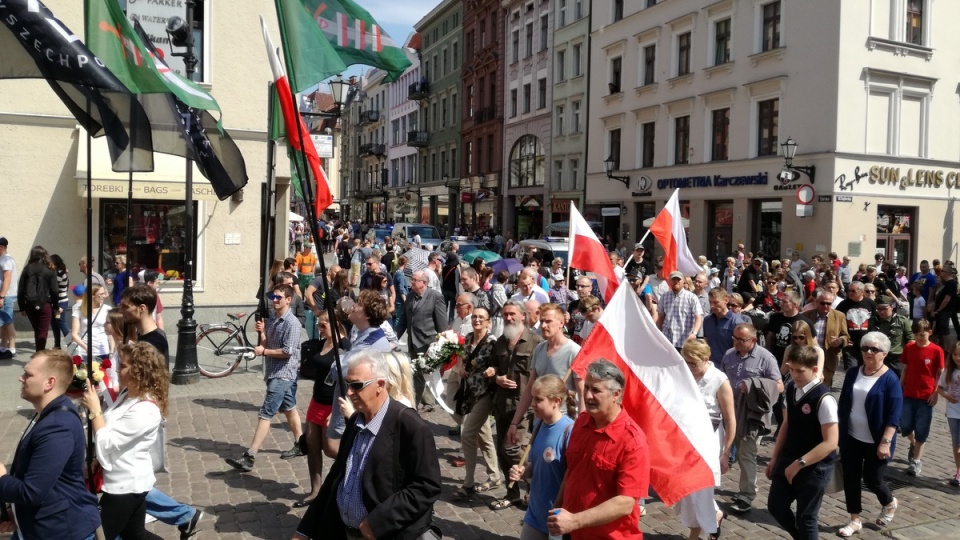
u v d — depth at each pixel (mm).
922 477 8195
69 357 4078
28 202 14797
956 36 26875
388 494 3953
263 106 16391
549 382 4836
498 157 49250
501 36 48531
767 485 7777
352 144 86438
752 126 27594
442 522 6504
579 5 39438
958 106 27062
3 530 4238
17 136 14664
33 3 5070
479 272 14586
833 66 24391
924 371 8109
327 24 7445
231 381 11867
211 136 9844
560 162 42031
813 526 5512
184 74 15445
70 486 3961
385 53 7605
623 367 5250
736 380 7039
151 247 15641
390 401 4105
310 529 4238
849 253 24734
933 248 26594
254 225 16422
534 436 5016
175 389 11273
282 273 11617
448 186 57062
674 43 31625
